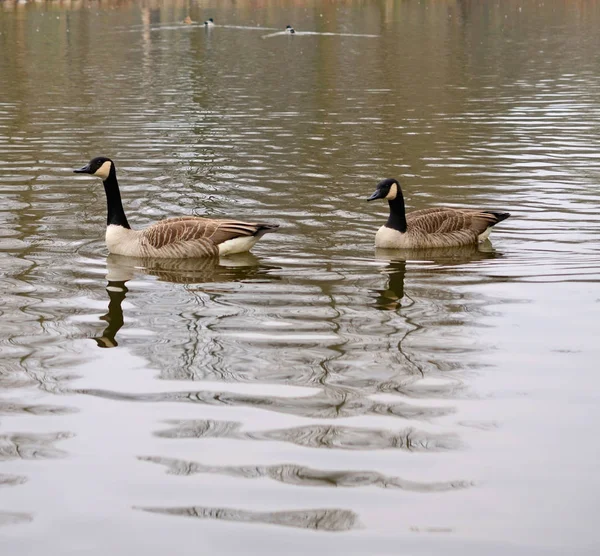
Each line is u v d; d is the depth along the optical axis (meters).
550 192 18.83
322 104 31.81
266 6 85.94
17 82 37.78
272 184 19.55
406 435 8.02
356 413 8.48
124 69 42.91
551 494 7.05
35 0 84.19
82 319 11.33
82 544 6.46
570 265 13.80
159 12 79.12
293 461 7.58
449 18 74.44
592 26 66.00
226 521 6.71
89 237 15.58
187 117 28.80
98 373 9.53
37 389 9.10
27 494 7.12
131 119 28.36
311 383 9.20
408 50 51.34
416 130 26.41
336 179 20.05
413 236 14.91
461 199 18.30
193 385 9.19
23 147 23.62
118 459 7.64
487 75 40.19
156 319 11.33
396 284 12.91
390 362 9.77
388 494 7.05
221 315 11.49
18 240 15.32
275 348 10.23
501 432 8.07
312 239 15.49
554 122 27.80
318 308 11.77
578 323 11.00
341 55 48.91
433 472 7.38
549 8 83.75
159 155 22.69
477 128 26.78
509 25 67.69
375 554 6.30
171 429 8.19
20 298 12.22
